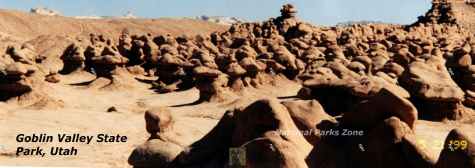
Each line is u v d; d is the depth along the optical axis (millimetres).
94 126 24250
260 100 11320
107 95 38656
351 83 25578
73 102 33812
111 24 118812
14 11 107750
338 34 65875
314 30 67938
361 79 25984
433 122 25188
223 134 13297
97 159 18000
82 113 27500
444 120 25406
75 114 27047
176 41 60750
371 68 34344
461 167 8727
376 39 62500
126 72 44656
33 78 31312
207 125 24438
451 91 25500
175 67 43156
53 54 58750
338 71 31031
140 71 48594
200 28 126062
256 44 51000
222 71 38219
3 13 103062
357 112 11156
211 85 33156
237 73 35438
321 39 57344
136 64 50969
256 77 37750
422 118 25859
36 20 107625
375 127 10594
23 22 104062
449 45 52094
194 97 36188
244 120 11680
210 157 13094
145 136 22234
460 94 25531
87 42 58938
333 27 70625
